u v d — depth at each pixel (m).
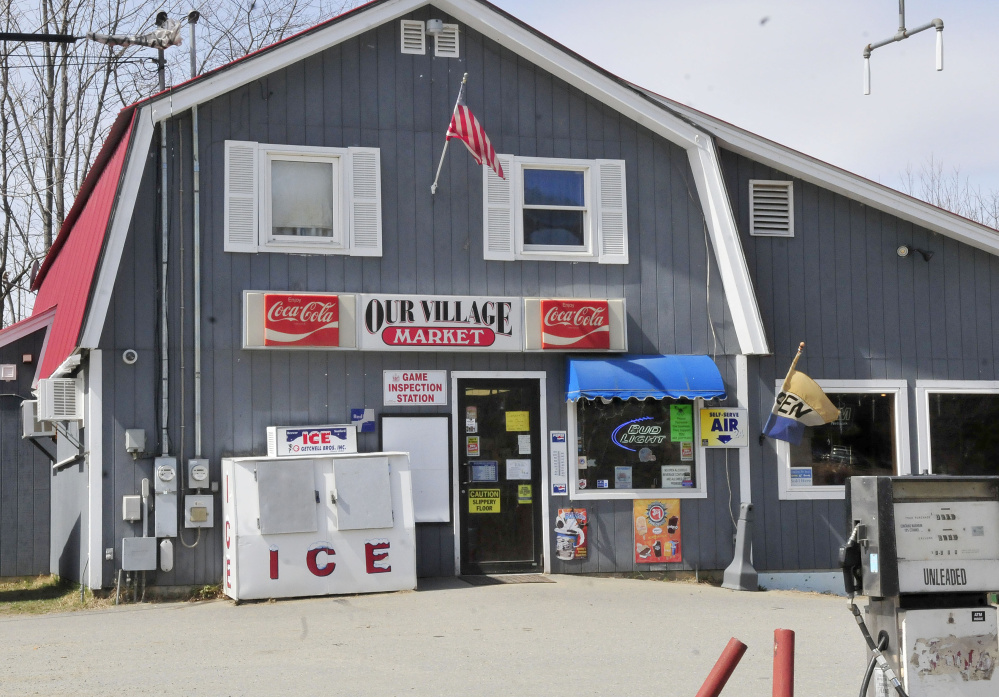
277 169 13.92
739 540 14.30
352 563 12.71
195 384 13.33
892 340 15.96
